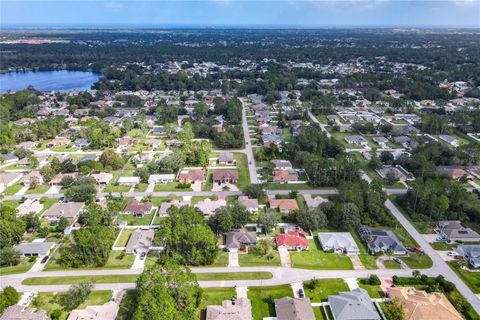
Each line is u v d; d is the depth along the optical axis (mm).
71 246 112188
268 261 105750
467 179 157750
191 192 148625
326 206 126250
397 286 95250
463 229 117875
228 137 197750
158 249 110000
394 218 127500
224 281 97375
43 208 135000
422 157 164875
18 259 104625
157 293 78500
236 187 152500
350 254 109250
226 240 113562
